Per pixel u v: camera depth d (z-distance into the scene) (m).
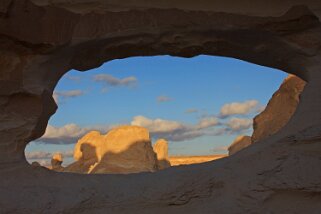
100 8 4.50
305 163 3.93
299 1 4.42
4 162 4.30
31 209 3.93
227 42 4.86
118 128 20.70
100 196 4.14
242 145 17.59
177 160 29.45
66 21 4.41
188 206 4.02
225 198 3.97
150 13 4.58
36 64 4.46
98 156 22.06
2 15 4.06
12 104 4.44
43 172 4.43
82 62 4.88
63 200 4.05
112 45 4.74
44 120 4.71
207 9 4.57
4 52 4.35
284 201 3.86
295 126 4.24
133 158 19.81
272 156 4.10
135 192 4.18
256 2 4.55
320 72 4.46
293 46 4.60
